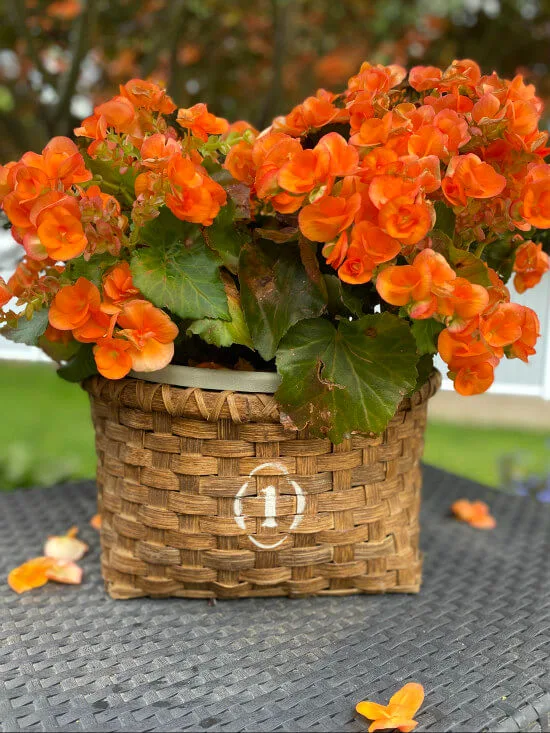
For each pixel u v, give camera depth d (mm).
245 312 663
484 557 893
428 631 691
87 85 2062
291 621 710
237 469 686
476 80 707
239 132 831
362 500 721
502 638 677
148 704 568
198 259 664
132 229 643
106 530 766
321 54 2221
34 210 615
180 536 708
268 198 642
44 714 552
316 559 719
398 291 593
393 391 642
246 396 655
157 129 686
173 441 688
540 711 566
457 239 672
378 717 539
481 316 604
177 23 1723
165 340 641
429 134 619
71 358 794
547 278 1062
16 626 701
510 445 2725
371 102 629
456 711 560
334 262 623
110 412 728
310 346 645
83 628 697
